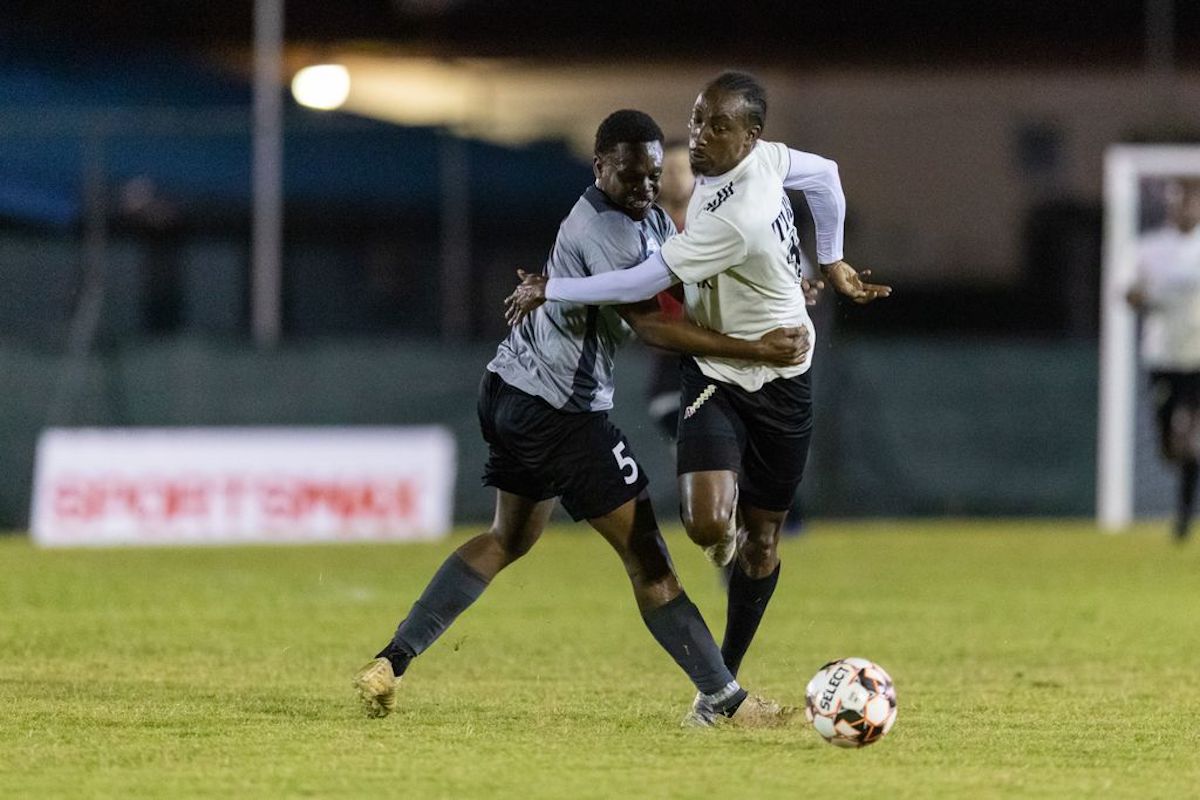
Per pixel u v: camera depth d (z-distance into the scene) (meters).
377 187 71.62
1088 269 73.12
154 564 51.88
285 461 62.22
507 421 24.25
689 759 22.20
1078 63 88.75
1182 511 59.47
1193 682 29.72
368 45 87.06
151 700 26.70
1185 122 76.31
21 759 22.02
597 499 24.03
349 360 64.12
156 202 69.56
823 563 52.22
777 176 24.22
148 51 85.69
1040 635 36.09
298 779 20.91
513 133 75.19
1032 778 21.30
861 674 22.81
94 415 63.38
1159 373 59.28
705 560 52.59
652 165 23.39
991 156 73.75
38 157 69.44
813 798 20.03
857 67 89.31
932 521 66.62
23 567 50.44
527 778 20.98
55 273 67.88
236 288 69.88
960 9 89.00
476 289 71.81
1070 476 67.06
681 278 23.33
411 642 25.30
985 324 73.56
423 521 62.72
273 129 68.94
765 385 24.50
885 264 73.94
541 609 40.34
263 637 35.00
